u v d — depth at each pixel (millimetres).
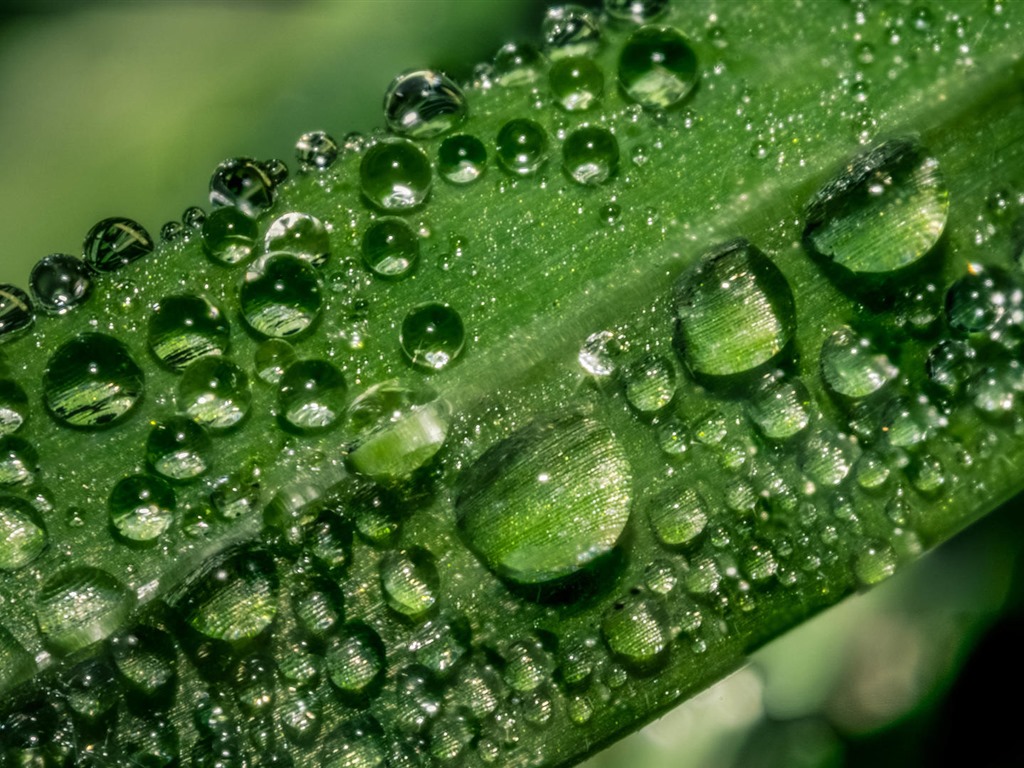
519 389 63
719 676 63
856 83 63
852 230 63
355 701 63
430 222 63
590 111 63
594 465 62
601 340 63
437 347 63
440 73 64
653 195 63
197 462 62
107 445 62
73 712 63
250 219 63
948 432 63
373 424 63
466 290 63
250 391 63
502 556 62
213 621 62
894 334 63
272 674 63
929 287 63
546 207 63
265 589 63
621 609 63
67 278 63
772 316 63
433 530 63
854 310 63
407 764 63
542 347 63
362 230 63
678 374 63
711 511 63
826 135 63
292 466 63
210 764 63
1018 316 63
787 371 63
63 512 62
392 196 63
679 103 63
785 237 63
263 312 63
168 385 63
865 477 63
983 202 63
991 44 63
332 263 63
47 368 62
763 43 63
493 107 63
